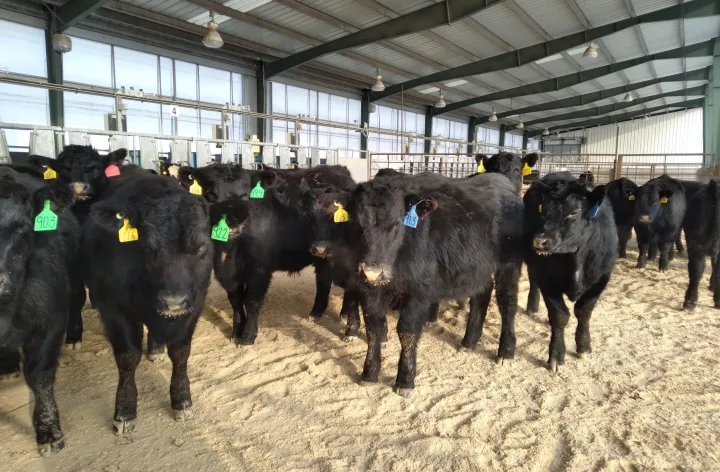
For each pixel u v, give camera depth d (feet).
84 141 27.25
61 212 10.04
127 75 45.65
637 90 97.40
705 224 19.25
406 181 13.98
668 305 21.02
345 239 13.65
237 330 16.84
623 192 28.86
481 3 42.04
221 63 53.62
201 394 12.94
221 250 15.62
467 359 15.55
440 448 10.56
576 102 97.81
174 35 46.55
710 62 76.64
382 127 82.53
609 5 48.83
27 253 9.55
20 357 13.87
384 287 12.71
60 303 10.39
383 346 16.53
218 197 16.33
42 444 10.12
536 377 14.21
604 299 21.95
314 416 11.98
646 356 15.53
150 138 30.17
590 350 15.71
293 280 25.66
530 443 10.82
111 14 41.16
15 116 37.76
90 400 12.42
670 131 123.85
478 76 73.82
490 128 121.70
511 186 17.98
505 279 15.31
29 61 37.99
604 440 10.88
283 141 62.59
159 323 10.56
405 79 70.74
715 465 9.87
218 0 40.63
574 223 13.26
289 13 43.98
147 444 10.64
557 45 57.47
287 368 14.73
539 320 19.20
